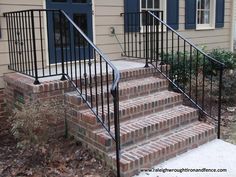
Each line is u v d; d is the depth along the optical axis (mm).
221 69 4410
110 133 3541
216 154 3975
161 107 4539
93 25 5754
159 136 4094
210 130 4363
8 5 4738
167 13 6965
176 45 7234
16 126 3568
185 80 5668
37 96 3941
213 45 8328
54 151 3795
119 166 3381
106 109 4039
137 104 4277
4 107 4871
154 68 5227
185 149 4020
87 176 3385
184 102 5555
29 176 3377
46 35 5180
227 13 8703
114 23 6039
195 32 7746
